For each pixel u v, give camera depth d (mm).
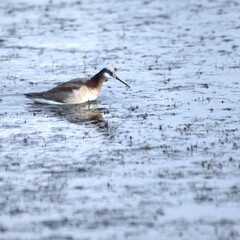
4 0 51938
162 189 19359
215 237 16625
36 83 31172
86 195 19031
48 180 20094
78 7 49188
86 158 21844
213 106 27438
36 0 51875
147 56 35812
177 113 26672
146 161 21500
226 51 36438
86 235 16812
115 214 17906
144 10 47750
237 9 47219
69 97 28281
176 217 17703
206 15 45594
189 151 22266
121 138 23828
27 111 27438
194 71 32781
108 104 28359
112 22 44125
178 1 50719
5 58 35750
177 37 39906
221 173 20391
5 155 22219
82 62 34812
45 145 23125
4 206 18406
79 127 25219
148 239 16594
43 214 17938
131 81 31516
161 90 29953
